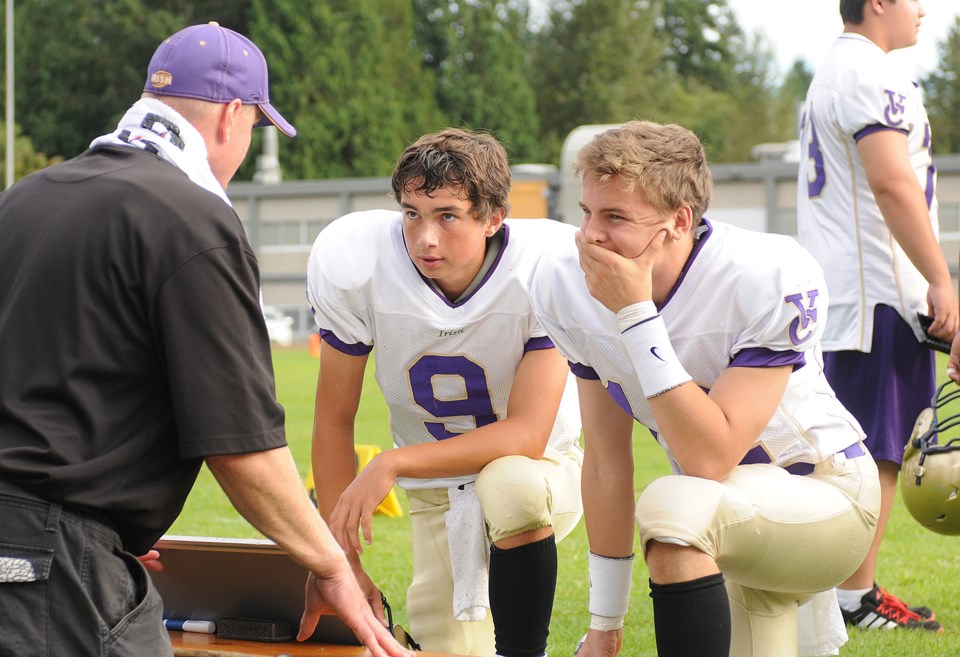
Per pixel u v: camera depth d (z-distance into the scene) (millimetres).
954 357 5363
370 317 4652
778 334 3725
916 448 4719
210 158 3588
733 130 89562
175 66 3525
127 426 3113
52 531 2957
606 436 4176
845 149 5914
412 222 4359
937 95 84562
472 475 4664
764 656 4098
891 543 7523
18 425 3016
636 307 3639
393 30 80188
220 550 4031
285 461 3227
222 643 4023
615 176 3553
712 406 3633
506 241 4598
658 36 95562
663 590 3496
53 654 2939
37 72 78062
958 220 40000
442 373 4684
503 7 87750
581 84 87688
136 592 3141
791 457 3971
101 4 79812
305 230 51219
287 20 74562
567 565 7086
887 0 5902
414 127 78188
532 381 4574
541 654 4262
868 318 5836
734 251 3801
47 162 60312
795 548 3756
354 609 3480
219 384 3086
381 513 8781
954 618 5863
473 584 4625
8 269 3133
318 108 73312
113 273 3059
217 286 3107
